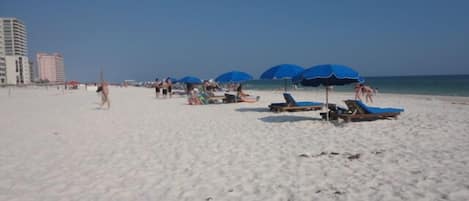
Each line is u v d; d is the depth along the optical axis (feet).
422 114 35.06
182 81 75.82
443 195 12.72
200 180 15.60
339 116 30.81
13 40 387.14
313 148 20.88
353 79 29.45
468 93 88.22
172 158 19.67
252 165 17.65
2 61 320.50
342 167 16.67
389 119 31.63
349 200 12.65
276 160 18.43
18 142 25.76
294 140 23.50
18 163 19.51
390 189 13.52
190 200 13.28
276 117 36.37
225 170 16.97
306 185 14.38
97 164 18.88
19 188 15.30
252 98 66.74
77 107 57.67
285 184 14.61
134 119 38.32
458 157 17.60
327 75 26.55
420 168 15.99
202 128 30.25
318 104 42.60
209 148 21.91
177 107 52.80
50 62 465.47
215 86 104.58
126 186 15.11
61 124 35.53
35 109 55.06
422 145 20.59
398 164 16.79
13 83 326.65
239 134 26.63
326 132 26.03
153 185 15.14
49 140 26.32
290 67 36.04
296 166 17.13
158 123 34.37
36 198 14.03
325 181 14.78
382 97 70.74
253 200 13.07
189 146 22.72
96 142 25.12
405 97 69.92
